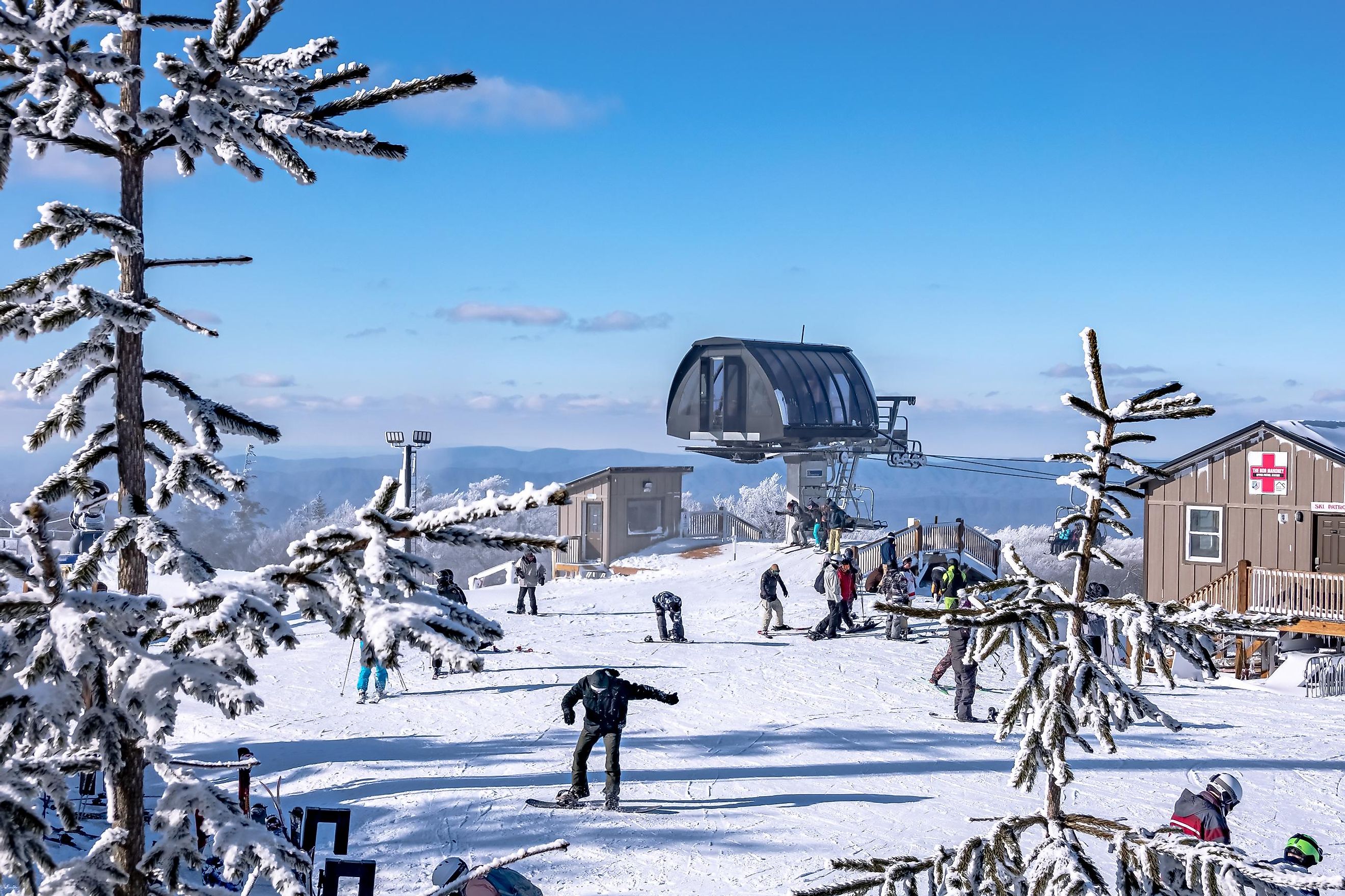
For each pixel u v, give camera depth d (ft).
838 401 158.10
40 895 10.25
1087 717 13.74
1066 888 13.12
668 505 157.89
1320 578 77.97
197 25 12.14
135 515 11.27
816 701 58.13
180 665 9.89
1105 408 15.12
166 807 11.35
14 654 9.93
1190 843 13.60
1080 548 15.02
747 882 30.50
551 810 36.96
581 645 76.13
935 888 13.97
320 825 34.81
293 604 10.69
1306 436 85.66
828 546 119.34
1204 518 90.33
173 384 12.04
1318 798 41.70
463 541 10.47
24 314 11.02
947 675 67.00
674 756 45.39
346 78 12.35
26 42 10.80
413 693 58.34
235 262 12.19
